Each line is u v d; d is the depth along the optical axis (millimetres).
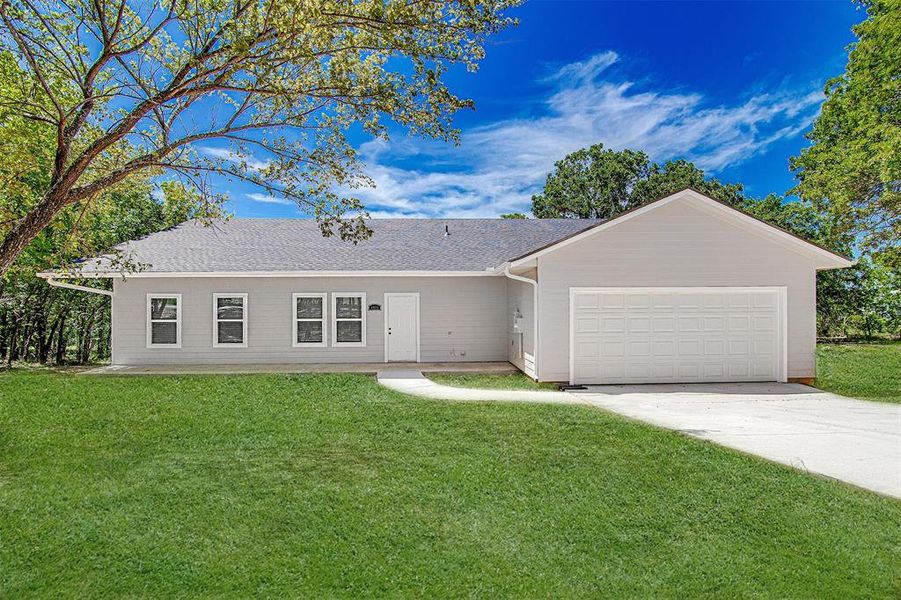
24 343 20547
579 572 4145
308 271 14930
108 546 4504
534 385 12422
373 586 3957
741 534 4734
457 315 15859
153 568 4172
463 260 16000
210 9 7289
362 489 5746
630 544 4570
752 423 8633
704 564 4246
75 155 9781
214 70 7270
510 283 15555
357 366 14859
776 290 12766
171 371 13789
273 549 4477
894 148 13703
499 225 19594
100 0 7199
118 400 10281
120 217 21781
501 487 5797
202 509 5234
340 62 7598
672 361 12648
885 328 27438
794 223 29141
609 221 12320
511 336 15391
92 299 20984
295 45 7090
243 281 15242
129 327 14977
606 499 5477
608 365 12508
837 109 20188
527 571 4160
